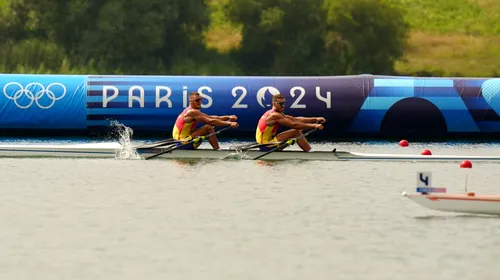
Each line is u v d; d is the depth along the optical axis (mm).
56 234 59812
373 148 114062
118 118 122625
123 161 95312
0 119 122250
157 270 51406
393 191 77125
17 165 91688
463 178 85625
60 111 122062
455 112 122812
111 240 58250
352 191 77000
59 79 123438
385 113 122875
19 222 63469
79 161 95125
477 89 123562
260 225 62906
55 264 52469
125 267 51938
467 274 50656
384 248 56250
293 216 66062
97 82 123000
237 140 122312
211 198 73375
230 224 63281
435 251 55438
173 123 122750
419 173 63531
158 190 77000
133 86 122562
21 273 50656
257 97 122125
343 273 50875
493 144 120062
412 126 123750
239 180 82625
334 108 122438
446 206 63531
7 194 74688
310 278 49906
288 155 96000
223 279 49781
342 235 59781
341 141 124000
